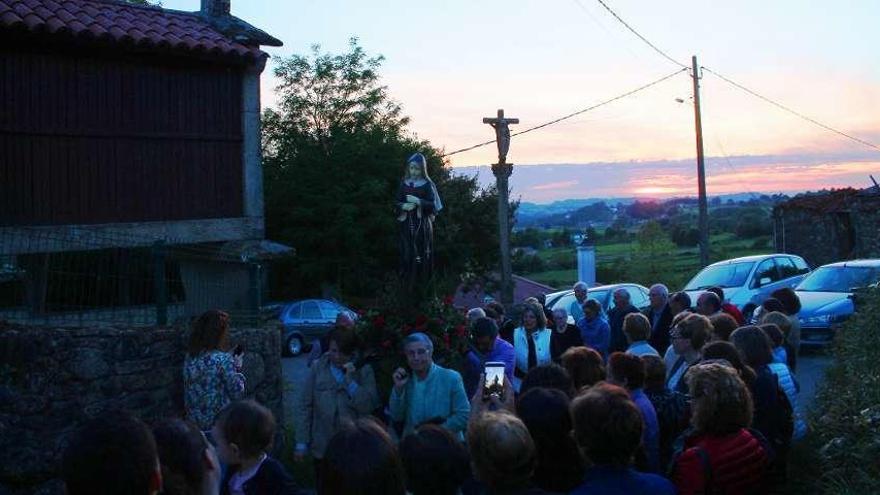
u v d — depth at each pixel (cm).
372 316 728
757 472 424
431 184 796
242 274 953
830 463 600
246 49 1195
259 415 409
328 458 279
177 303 946
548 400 382
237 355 664
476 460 329
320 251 2803
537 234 6638
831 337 1477
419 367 586
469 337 745
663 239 4019
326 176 2836
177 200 1162
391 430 620
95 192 1094
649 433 506
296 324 2225
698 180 2627
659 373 548
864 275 1620
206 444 348
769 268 1795
